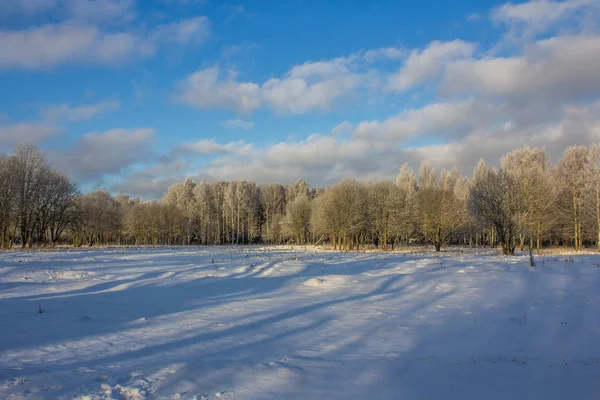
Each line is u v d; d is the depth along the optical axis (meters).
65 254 36.22
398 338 9.41
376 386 6.30
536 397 5.88
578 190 50.91
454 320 11.29
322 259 29.84
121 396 5.69
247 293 16.14
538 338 9.40
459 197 71.62
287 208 85.94
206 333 9.76
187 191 109.50
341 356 7.97
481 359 7.84
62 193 59.28
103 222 72.44
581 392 6.07
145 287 17.28
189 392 5.89
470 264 24.02
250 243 97.62
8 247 52.84
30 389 5.84
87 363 7.25
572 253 38.34
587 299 13.48
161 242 93.88
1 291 15.93
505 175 37.47
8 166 52.47
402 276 19.77
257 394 5.89
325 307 13.25
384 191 61.00
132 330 10.00
